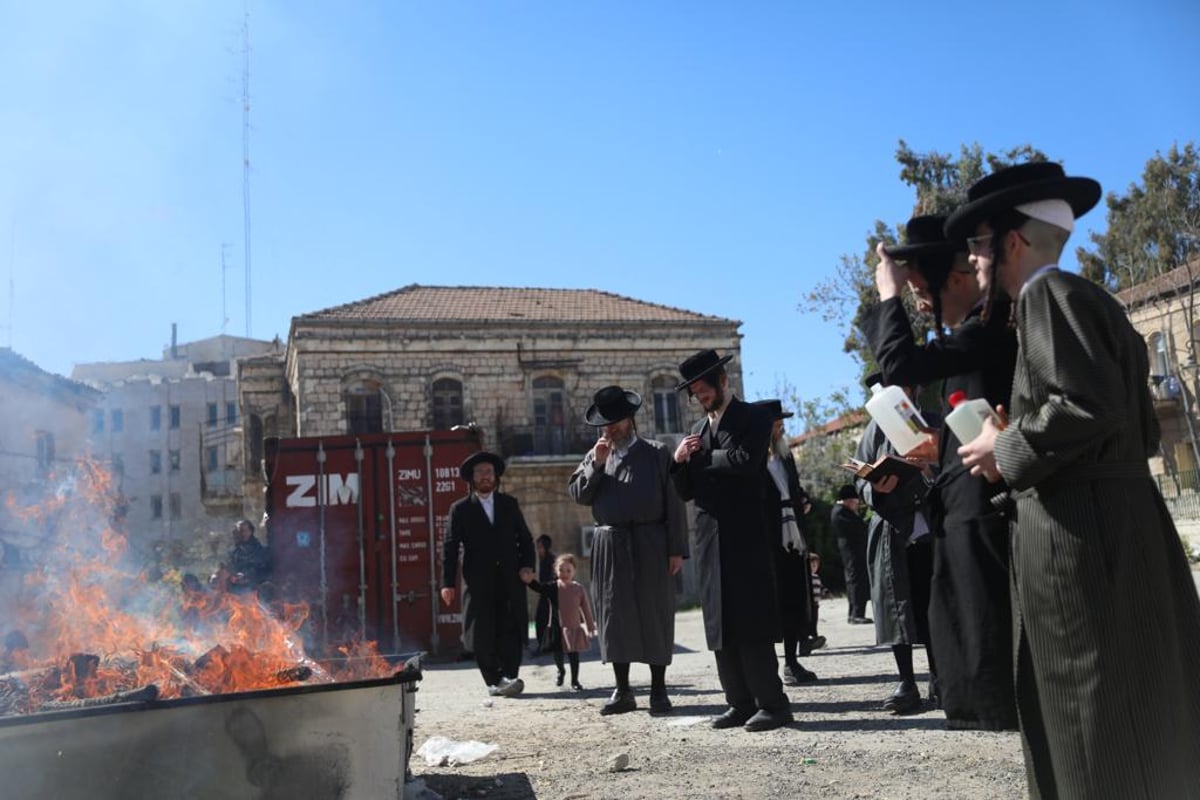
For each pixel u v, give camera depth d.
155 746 3.48
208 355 72.62
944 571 3.04
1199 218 34.12
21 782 3.32
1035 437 2.44
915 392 5.13
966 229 2.81
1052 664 2.47
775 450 8.31
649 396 35.41
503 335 34.50
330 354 33.12
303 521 14.38
